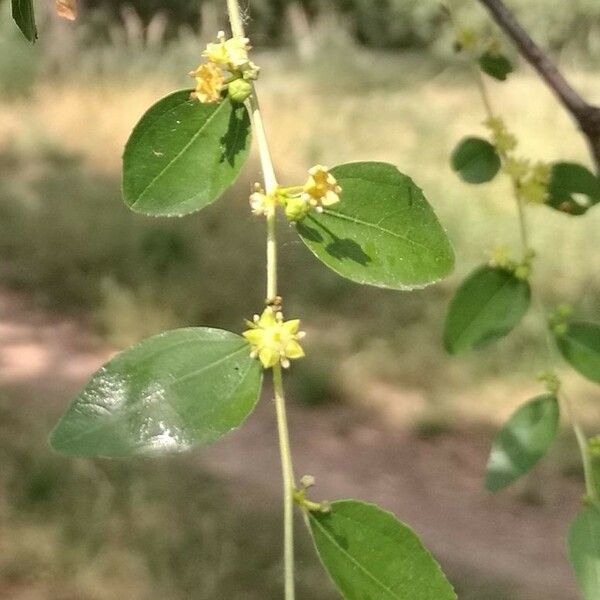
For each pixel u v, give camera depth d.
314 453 0.64
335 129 1.33
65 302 0.86
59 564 0.49
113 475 0.56
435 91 1.53
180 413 0.11
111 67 1.49
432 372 0.75
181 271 0.90
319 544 0.11
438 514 0.58
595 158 0.22
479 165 0.22
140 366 0.11
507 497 0.60
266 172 0.12
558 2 1.60
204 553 0.51
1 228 0.97
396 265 0.12
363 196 0.12
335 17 1.82
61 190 1.09
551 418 0.18
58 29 1.53
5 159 1.21
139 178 0.12
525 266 0.20
